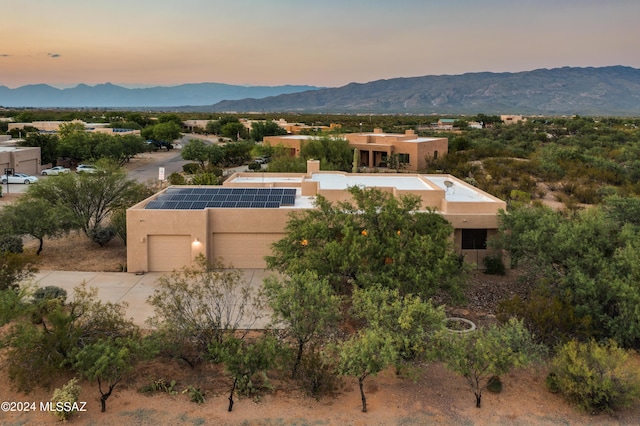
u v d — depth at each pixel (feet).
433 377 49.37
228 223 80.12
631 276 53.57
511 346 45.78
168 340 47.42
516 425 41.98
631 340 51.67
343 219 65.57
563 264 63.21
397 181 107.14
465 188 102.06
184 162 236.63
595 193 141.79
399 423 42.01
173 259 79.15
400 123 481.46
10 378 43.78
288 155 194.70
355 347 42.86
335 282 59.77
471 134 320.29
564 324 52.65
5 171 172.76
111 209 101.55
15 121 389.80
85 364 42.60
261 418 42.32
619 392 43.78
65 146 212.23
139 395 45.14
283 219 80.33
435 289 57.41
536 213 74.23
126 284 72.59
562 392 46.32
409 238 61.46
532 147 249.14
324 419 42.34
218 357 45.39
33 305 49.98
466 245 81.92
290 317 45.91
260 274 78.02
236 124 366.63
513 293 71.61
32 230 83.41
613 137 275.80
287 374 48.88
